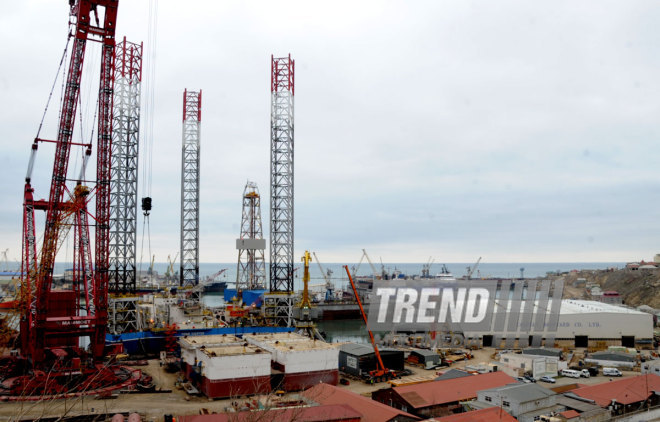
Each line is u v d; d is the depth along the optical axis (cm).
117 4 9662
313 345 10531
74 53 9550
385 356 11462
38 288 9238
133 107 15000
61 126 9500
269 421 5078
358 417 6631
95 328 9650
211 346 9981
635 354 13638
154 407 8300
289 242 16188
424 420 6844
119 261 14338
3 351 10612
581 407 7744
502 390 7900
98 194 9819
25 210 10906
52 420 6775
